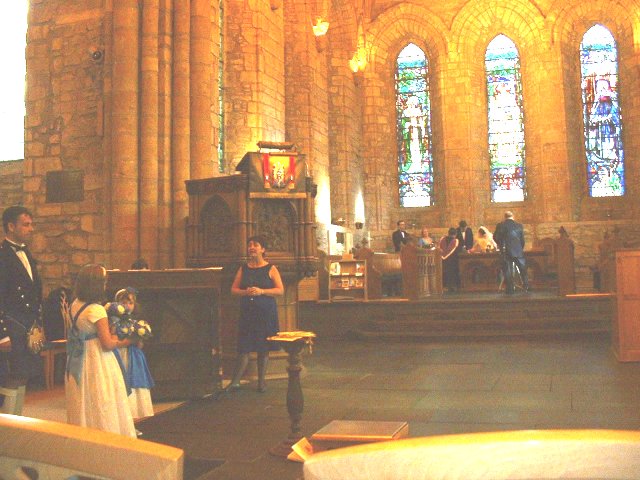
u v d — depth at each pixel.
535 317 14.34
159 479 0.79
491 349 12.12
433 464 0.72
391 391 8.22
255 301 8.51
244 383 9.28
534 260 21.02
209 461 5.41
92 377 5.39
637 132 26.42
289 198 10.20
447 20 28.34
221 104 16.92
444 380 8.92
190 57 13.47
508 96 28.39
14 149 17.84
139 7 13.27
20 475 0.79
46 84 13.76
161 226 12.90
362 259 15.95
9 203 16.91
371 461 0.73
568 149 27.02
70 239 13.26
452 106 28.09
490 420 6.52
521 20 27.73
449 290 20.86
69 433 0.82
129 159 12.89
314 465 0.73
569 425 6.22
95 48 13.38
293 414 5.65
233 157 17.00
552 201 26.91
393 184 28.73
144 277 8.19
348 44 26.27
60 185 13.45
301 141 21.61
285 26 21.81
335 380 9.19
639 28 26.34
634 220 25.94
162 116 13.12
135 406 6.77
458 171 27.83
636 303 10.05
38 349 5.55
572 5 27.17
